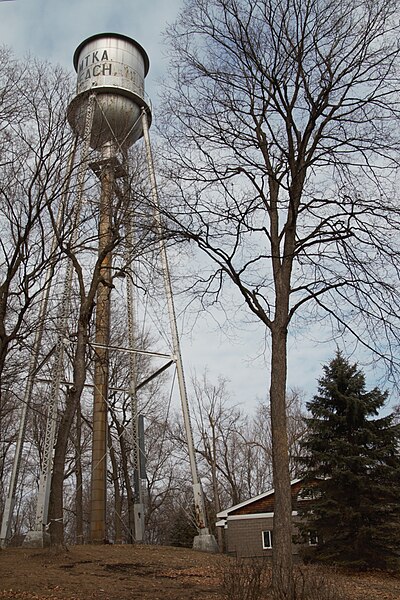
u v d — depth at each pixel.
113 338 27.28
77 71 22.88
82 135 16.12
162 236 12.91
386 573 17.80
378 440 19.23
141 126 22.25
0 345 11.62
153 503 40.28
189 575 13.42
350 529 18.59
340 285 12.43
